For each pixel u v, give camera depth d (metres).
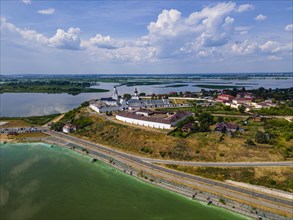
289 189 84.38
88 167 113.56
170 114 173.25
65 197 87.00
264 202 79.75
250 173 94.19
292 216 72.88
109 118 173.88
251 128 142.38
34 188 92.81
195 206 81.75
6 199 84.88
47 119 199.25
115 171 109.31
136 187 94.69
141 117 156.88
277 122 147.38
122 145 134.88
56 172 107.62
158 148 122.94
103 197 87.38
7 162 118.69
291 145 112.44
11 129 173.12
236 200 82.06
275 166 94.94
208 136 126.81
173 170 104.56
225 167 99.81
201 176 98.19
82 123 173.50
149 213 78.19
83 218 75.44
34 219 74.56
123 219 75.00
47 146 144.88
